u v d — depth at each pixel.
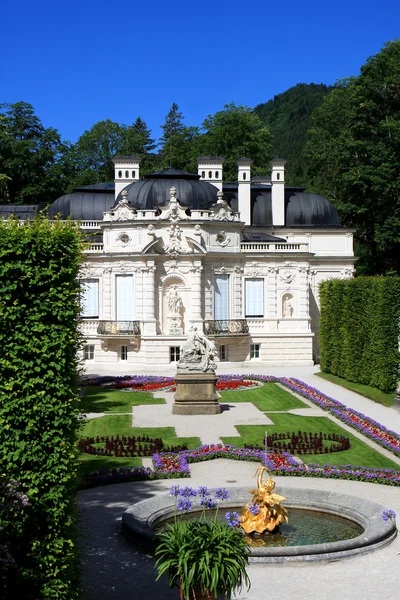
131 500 28.83
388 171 85.88
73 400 19.59
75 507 20.53
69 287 20.02
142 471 32.25
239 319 75.44
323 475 32.19
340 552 22.45
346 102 111.38
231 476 32.47
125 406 51.12
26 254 19.59
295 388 57.88
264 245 77.00
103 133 130.12
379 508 25.95
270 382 63.72
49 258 19.83
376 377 54.34
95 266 74.69
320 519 26.52
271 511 24.94
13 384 18.92
